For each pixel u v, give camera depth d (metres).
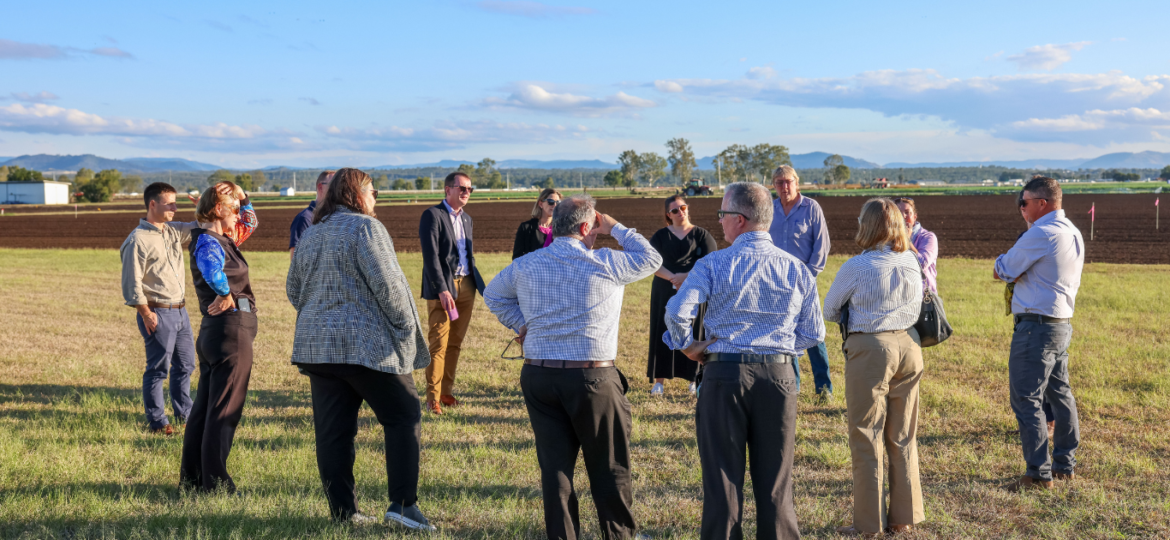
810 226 6.22
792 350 3.10
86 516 3.65
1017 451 4.91
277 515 3.65
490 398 6.70
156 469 4.58
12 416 5.80
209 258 3.92
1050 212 4.30
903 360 3.54
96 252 26.06
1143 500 3.98
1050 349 4.20
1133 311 10.50
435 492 4.21
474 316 11.45
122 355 8.53
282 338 9.52
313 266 3.36
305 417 5.98
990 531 3.65
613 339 3.22
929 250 5.81
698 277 3.10
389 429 3.55
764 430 3.06
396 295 3.31
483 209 63.19
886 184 133.12
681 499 4.09
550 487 3.25
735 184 3.22
